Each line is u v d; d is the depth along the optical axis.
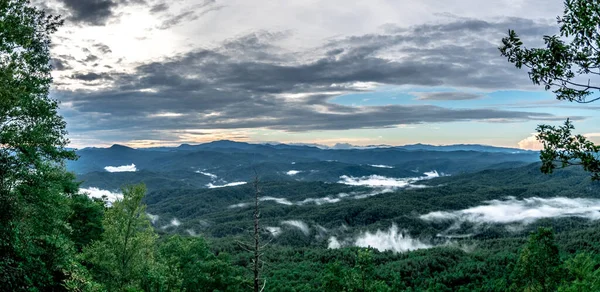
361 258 50.09
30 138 22.22
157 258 38.88
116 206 30.44
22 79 21.58
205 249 42.97
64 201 26.12
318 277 117.69
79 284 23.84
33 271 21.48
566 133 8.52
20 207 21.38
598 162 7.99
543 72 9.11
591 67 8.50
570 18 8.59
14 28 20.11
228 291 39.47
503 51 9.83
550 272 37.53
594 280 30.94
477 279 133.38
